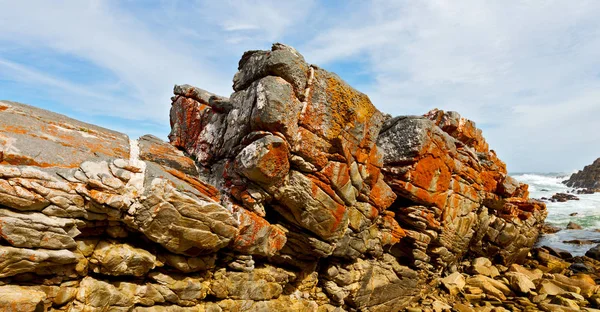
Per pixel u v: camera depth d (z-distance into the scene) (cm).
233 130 1378
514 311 2114
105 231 962
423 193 1900
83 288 909
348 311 1706
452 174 2203
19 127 959
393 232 1867
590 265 3312
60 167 883
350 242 1606
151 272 1054
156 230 973
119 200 902
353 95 1357
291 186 1273
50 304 865
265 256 1362
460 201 2273
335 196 1374
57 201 826
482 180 2703
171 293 1071
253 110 1228
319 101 1273
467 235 2448
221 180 1387
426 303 2122
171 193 968
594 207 8094
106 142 1148
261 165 1155
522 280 2448
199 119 1767
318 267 1656
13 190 764
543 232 5400
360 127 1393
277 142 1155
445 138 1975
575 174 13988
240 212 1202
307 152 1257
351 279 1666
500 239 2895
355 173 1446
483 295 2302
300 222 1360
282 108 1170
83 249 916
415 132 1834
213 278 1205
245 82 1384
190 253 1077
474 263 2797
